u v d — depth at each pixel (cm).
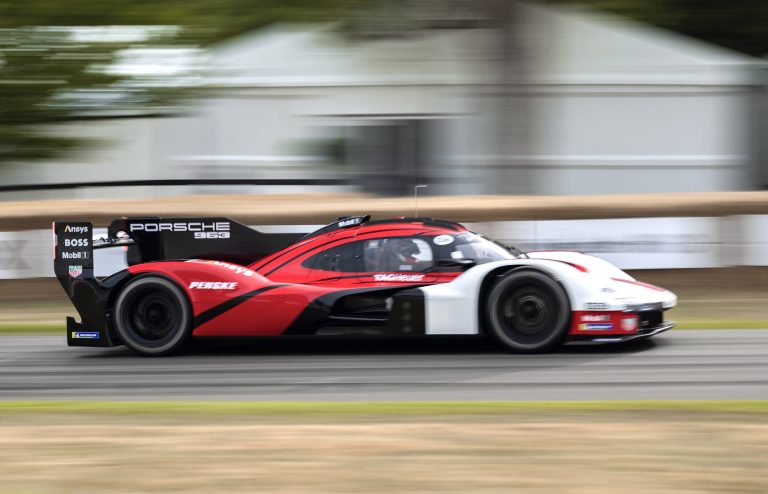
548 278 1411
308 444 895
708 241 2259
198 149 3086
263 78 3067
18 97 2014
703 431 909
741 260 2262
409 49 2908
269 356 1513
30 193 3036
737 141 3127
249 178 3089
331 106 3067
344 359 1457
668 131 3127
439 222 1536
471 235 1520
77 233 1535
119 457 868
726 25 3403
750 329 1667
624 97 3105
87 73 2072
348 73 3056
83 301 1525
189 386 1281
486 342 1580
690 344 1507
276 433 941
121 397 1219
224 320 1492
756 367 1301
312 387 1245
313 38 3056
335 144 3083
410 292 1448
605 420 972
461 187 3028
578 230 2262
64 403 1154
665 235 2256
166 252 1584
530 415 1007
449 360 1411
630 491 740
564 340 1422
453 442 891
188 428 978
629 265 2255
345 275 1489
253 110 3080
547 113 3088
